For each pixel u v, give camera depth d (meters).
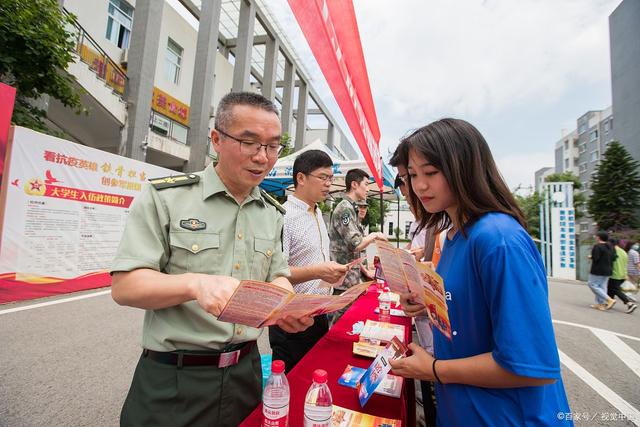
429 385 1.57
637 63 19.59
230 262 1.07
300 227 2.02
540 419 0.78
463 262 0.91
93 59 7.88
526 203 21.44
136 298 0.86
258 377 1.17
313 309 0.94
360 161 5.17
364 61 1.82
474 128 0.96
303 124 18.78
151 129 9.97
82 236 4.78
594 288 6.57
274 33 14.67
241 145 1.01
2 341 2.95
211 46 10.73
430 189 0.98
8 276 3.96
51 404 2.09
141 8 8.56
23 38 4.20
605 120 27.03
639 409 2.55
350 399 1.12
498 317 0.77
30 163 4.11
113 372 2.55
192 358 0.99
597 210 17.17
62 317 3.67
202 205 1.07
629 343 4.23
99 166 4.98
